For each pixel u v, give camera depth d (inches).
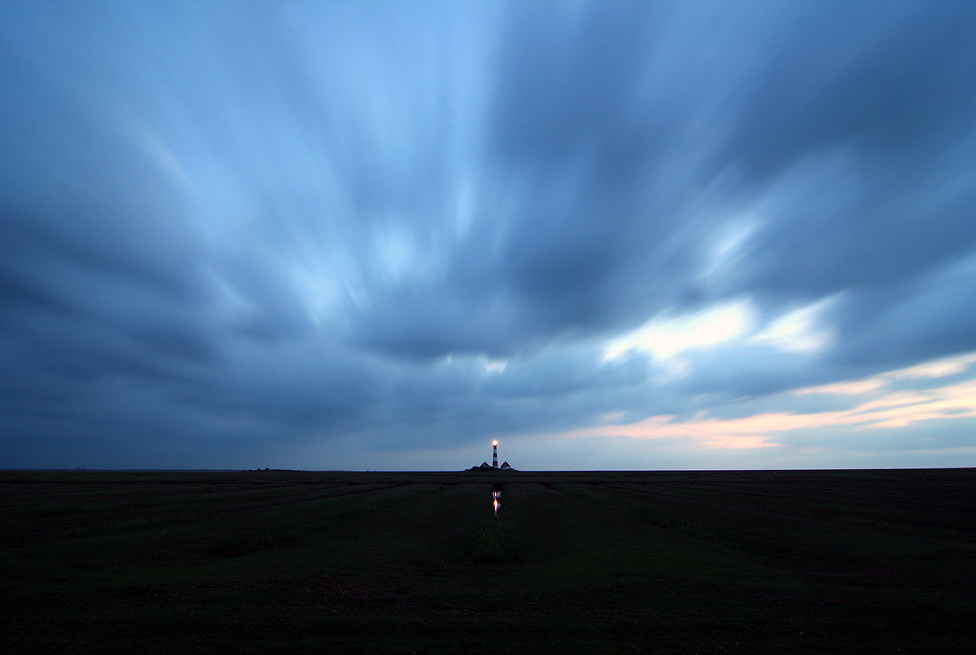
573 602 633.0
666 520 1673.2
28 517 1653.5
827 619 555.8
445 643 487.5
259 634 502.9
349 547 1163.3
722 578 772.6
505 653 464.1
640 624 539.8
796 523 1566.2
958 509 1963.6
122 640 485.1
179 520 1605.6
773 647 477.1
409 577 820.6
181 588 674.8
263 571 825.5
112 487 3366.1
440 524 1660.9
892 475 5398.6
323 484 4151.1
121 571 825.5
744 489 3321.9
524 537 1405.0
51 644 474.6
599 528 1510.8
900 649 471.5
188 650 461.7
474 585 746.8
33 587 676.1
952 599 627.8
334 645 477.4
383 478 5959.6
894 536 1283.2
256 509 1999.3
